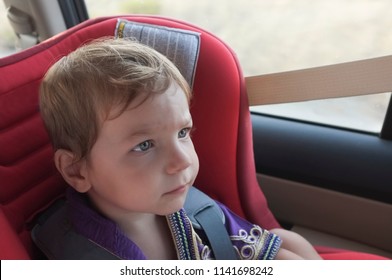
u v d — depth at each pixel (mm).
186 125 555
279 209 1148
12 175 643
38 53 695
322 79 686
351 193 1000
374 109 985
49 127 582
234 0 983
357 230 1050
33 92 670
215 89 750
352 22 898
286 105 1102
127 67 530
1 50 1164
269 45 1003
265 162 1082
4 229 558
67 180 588
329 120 1055
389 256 1022
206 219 726
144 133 518
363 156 970
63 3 1059
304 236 1103
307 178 1041
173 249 701
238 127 771
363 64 643
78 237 611
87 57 553
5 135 635
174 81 550
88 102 524
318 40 950
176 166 535
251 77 759
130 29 747
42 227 647
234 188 825
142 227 663
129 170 534
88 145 539
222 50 750
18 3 1032
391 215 974
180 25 773
